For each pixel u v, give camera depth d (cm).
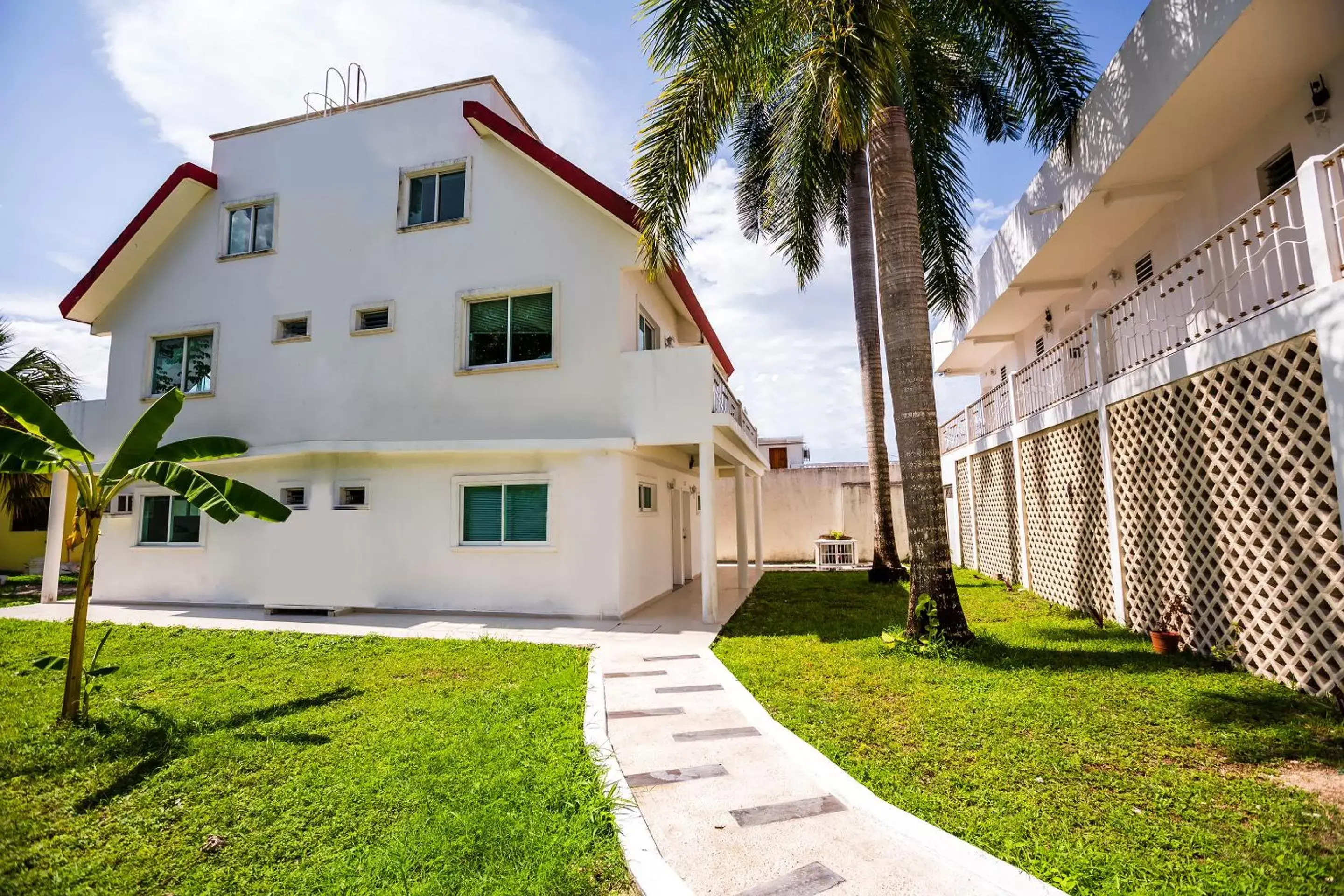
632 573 1085
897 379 800
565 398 1098
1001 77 1051
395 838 333
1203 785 378
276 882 301
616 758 441
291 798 385
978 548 1639
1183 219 977
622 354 1082
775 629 924
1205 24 685
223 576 1199
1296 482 538
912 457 783
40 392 1780
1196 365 637
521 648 798
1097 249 1220
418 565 1099
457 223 1186
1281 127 779
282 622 1033
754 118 1558
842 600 1205
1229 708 499
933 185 1246
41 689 646
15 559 2058
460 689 621
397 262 1211
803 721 513
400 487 1121
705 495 1022
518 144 1114
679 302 1426
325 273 1250
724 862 315
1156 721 483
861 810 366
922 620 750
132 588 1270
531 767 421
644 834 336
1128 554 812
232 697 605
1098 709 512
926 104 1152
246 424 1262
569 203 1132
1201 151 879
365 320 1237
